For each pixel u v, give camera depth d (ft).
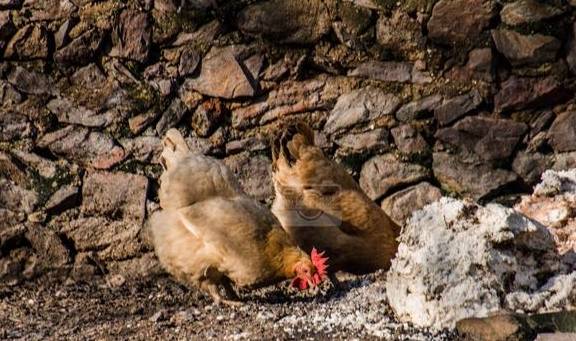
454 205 52.16
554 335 48.42
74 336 54.39
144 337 52.70
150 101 68.23
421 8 67.15
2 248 67.67
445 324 50.52
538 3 66.54
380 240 60.23
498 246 51.13
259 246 56.49
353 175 68.03
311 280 55.62
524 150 67.56
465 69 67.36
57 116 68.33
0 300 63.62
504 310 50.49
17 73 68.23
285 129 61.26
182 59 68.18
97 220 67.82
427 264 50.98
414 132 67.67
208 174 58.18
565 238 56.13
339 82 68.03
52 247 67.77
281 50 67.92
